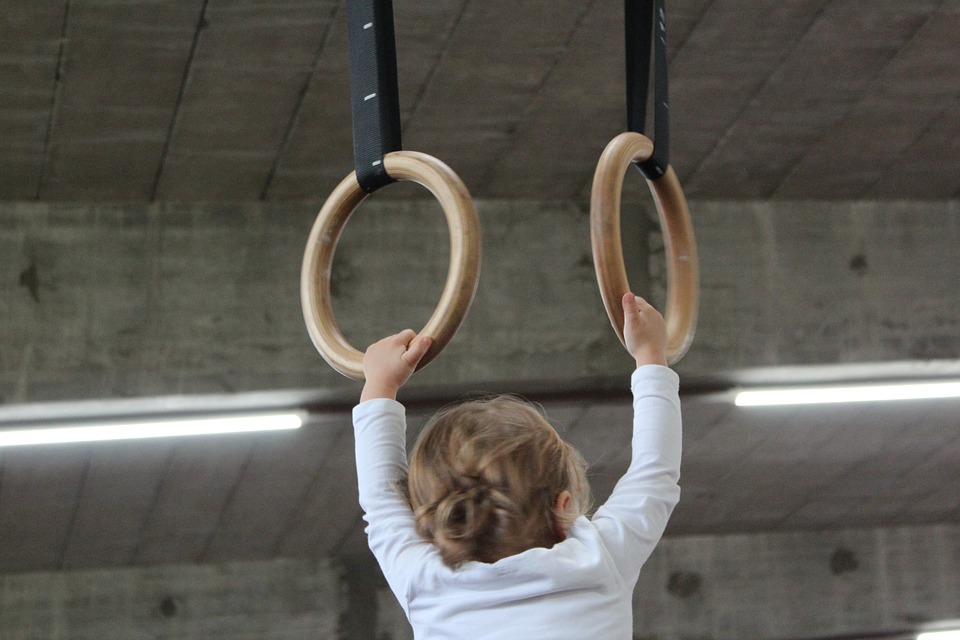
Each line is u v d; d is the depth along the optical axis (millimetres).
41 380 6211
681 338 1854
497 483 1452
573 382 7113
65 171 5961
